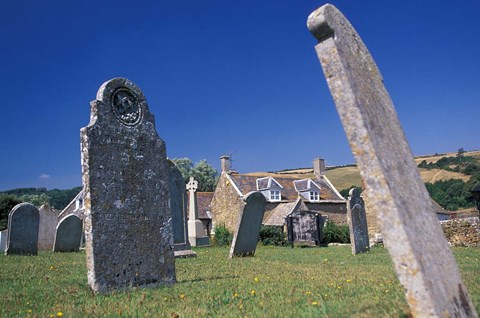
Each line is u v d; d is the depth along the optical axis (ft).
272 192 132.05
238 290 22.79
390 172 11.94
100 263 24.39
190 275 31.22
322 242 98.58
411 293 10.38
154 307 18.90
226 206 131.85
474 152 299.17
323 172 155.43
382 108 14.19
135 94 28.84
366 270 32.37
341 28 13.37
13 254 52.85
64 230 64.28
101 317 17.01
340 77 12.26
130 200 26.73
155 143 29.27
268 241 95.81
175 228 51.31
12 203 146.41
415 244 10.94
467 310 11.82
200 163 255.09
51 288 24.34
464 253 51.44
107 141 26.37
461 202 188.96
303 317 14.85
